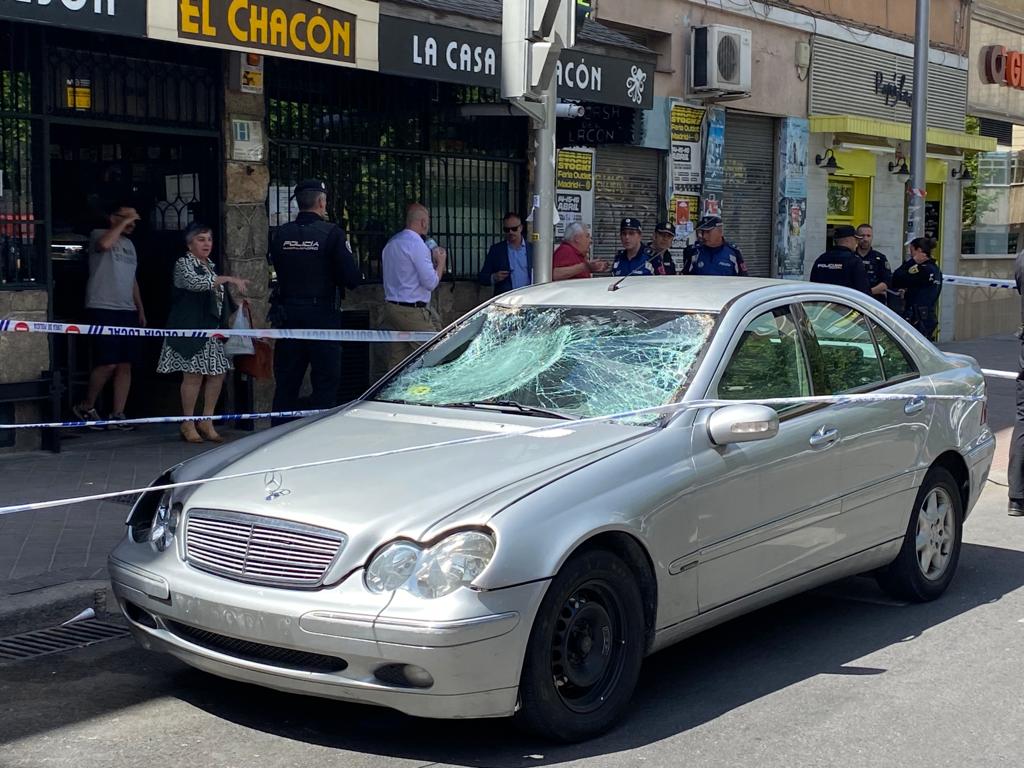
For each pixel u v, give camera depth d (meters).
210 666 4.64
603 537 4.70
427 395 5.79
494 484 4.60
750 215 16.92
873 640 5.98
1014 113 23.20
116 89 9.81
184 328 9.80
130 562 4.93
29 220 9.40
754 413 5.03
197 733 4.79
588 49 11.66
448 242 12.66
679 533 4.93
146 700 5.14
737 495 5.20
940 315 21.30
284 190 11.17
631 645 4.79
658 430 5.06
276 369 9.91
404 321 10.80
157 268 10.98
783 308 5.92
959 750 4.66
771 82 16.78
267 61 10.89
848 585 6.96
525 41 8.04
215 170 10.54
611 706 4.73
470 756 4.55
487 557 4.31
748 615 6.39
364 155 11.79
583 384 5.50
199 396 10.62
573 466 4.75
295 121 11.20
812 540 5.66
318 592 4.38
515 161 13.18
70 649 5.77
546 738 4.61
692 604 5.05
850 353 6.23
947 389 6.66
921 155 15.28
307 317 9.63
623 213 14.66
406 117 12.09
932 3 20.36
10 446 9.49
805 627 6.19
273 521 4.55
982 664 5.64
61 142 10.41
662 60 14.96
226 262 10.59
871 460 6.00
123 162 10.85
